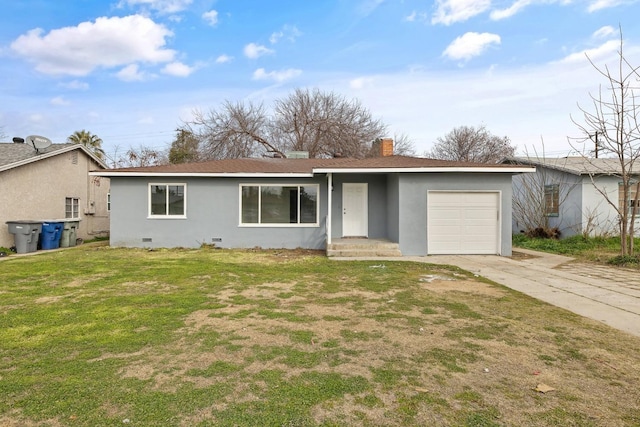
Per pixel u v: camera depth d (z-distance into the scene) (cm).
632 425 271
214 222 1399
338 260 1112
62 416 278
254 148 3122
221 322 512
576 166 1605
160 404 296
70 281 775
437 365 375
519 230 1898
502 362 384
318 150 3041
